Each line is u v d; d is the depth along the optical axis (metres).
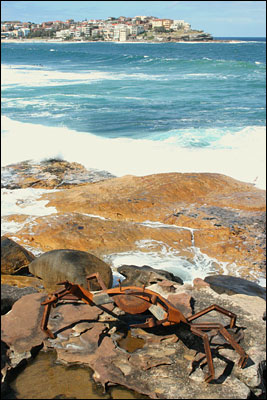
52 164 12.73
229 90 31.62
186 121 19.61
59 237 7.91
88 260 5.92
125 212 9.23
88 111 22.17
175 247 7.92
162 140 15.73
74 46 129.75
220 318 4.95
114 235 8.09
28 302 5.04
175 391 3.95
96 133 16.78
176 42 184.62
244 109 23.19
